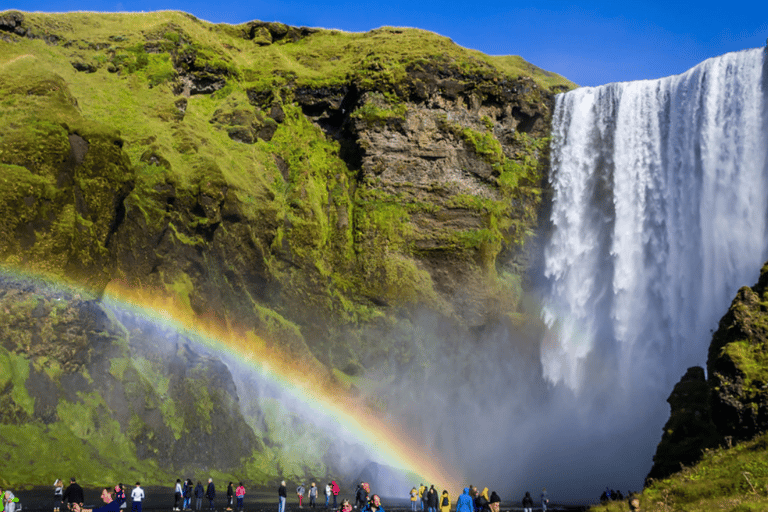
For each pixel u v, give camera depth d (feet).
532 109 323.37
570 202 314.14
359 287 284.20
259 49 348.18
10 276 184.03
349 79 316.19
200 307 235.61
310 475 231.50
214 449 210.18
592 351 294.05
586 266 304.71
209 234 248.93
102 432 184.65
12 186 189.78
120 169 219.20
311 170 302.66
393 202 297.53
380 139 301.84
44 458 166.71
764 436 83.35
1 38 270.87
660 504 79.87
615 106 307.78
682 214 280.92
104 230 212.02
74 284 195.93
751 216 261.24
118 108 268.82
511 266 310.24
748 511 67.41
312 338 267.59
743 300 97.45
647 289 286.87
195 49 314.35
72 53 285.02
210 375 221.46
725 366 91.30
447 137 308.60
